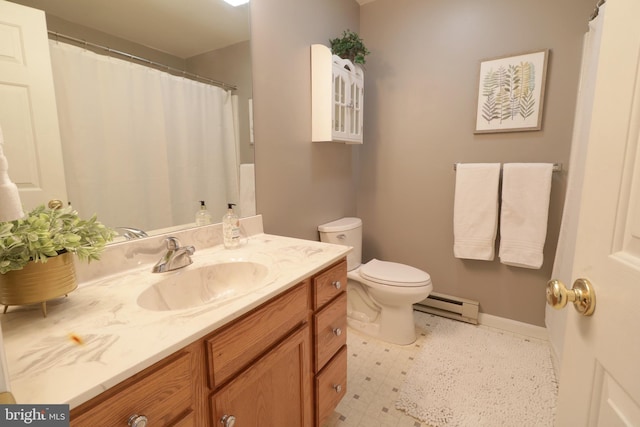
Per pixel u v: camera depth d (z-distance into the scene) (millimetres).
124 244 1050
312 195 1982
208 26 1305
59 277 746
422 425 1353
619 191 477
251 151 1542
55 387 498
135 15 1075
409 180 2322
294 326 1022
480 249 2008
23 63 826
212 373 734
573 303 560
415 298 1832
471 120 2057
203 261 1156
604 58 519
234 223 1349
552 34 1788
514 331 2068
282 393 979
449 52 2082
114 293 872
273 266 1097
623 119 473
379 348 1905
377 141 2412
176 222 1247
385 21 2281
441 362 1762
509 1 1873
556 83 1807
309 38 1850
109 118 1021
